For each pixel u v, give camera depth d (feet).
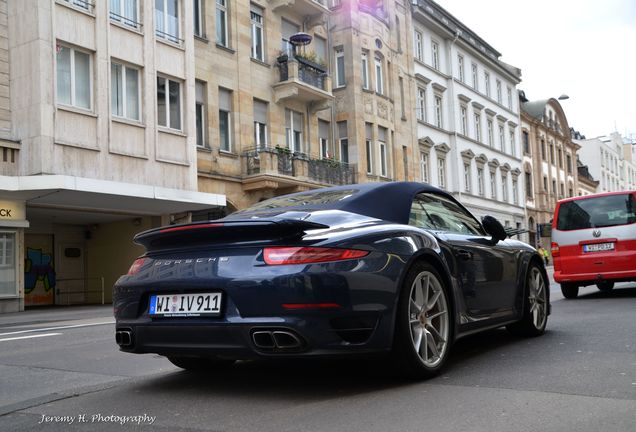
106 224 74.69
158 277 13.41
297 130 87.61
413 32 121.08
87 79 58.39
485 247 17.78
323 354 12.03
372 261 12.85
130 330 13.79
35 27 53.98
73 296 74.28
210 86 73.51
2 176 52.21
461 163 134.31
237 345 12.37
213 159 72.84
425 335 14.08
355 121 94.22
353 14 96.17
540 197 181.57
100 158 58.08
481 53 147.33
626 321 23.80
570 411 11.26
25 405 13.42
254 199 77.66
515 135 168.86
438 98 130.72
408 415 11.27
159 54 64.85
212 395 13.53
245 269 12.41
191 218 74.90
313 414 11.57
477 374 14.64
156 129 63.67
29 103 54.03
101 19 59.06
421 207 16.22
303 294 11.93
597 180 272.51
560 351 17.49
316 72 87.81
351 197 15.17
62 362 19.77
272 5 84.07
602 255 36.27
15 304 54.75
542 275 21.33
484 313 17.12
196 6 73.56
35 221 70.44
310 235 12.58
